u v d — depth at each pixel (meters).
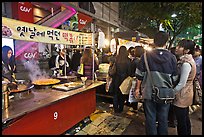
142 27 11.52
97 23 7.70
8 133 1.88
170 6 6.76
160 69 2.17
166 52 2.18
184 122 2.46
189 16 7.53
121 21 10.82
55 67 4.63
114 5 9.66
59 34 2.73
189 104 2.42
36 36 2.38
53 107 2.50
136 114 3.79
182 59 2.34
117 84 3.70
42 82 2.96
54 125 2.54
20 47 2.71
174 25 8.74
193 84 2.60
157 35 2.22
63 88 2.74
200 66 3.87
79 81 3.55
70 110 2.88
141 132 2.98
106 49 5.87
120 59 3.59
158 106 2.29
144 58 2.29
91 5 6.75
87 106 3.41
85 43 3.34
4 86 1.86
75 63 4.74
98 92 4.70
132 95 3.37
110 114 3.78
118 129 3.08
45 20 3.64
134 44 5.09
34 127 2.20
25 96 2.35
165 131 2.27
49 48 5.96
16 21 2.10
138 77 2.35
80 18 3.65
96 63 4.02
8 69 3.02
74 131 2.96
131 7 7.96
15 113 1.76
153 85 2.20
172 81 2.26
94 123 3.31
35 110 2.05
